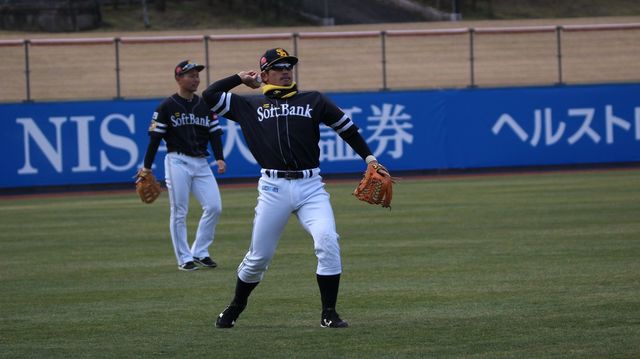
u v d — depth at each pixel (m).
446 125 65.56
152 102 62.41
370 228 37.72
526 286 24.11
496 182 58.22
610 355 16.97
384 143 64.94
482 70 93.81
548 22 115.88
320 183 19.50
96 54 94.56
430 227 37.44
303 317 21.00
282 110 19.14
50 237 37.44
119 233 38.28
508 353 17.25
